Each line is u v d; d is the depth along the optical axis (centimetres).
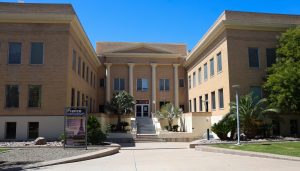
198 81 3772
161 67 4506
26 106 2477
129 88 4384
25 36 2528
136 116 4378
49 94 2491
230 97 2659
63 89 2497
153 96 4397
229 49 2714
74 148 1869
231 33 2739
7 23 2527
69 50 2559
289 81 2284
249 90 2700
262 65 2753
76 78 2881
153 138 2998
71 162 1358
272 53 2789
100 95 4397
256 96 2523
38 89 2511
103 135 2180
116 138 2986
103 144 2144
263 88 2683
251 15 2848
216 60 3034
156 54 4447
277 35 2797
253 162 1272
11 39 2519
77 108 1875
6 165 1229
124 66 4466
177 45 5000
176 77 4456
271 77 2406
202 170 1075
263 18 2870
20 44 2533
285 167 1106
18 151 1719
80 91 3097
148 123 3878
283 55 2648
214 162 1298
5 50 2511
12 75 2498
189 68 4288
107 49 4816
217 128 2383
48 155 1538
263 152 1525
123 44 4856
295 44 2461
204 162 1306
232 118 2339
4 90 2483
